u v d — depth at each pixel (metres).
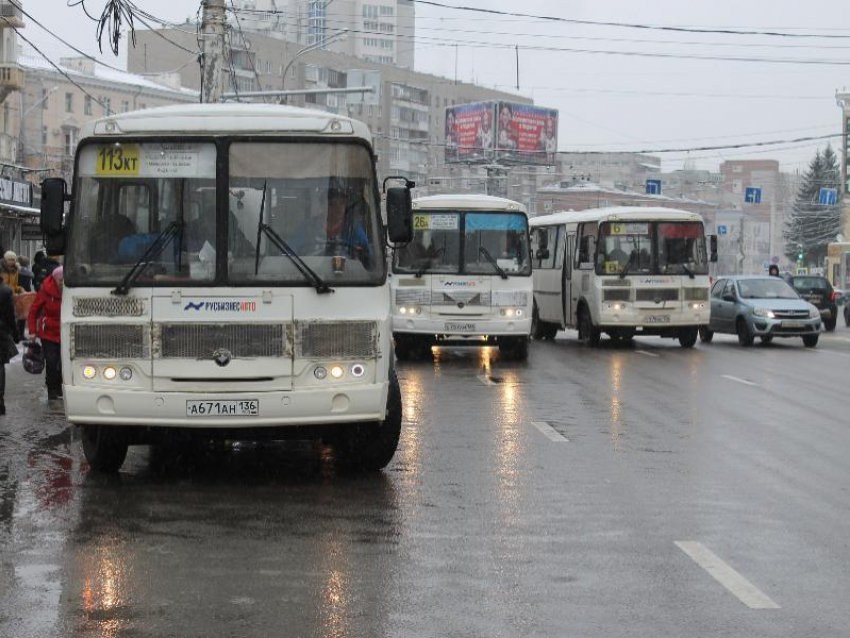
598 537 9.09
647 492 10.97
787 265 156.38
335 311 10.96
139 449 13.49
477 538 8.99
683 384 21.56
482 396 19.22
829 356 29.31
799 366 26.02
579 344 33.44
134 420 10.82
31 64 86.31
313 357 10.89
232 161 11.12
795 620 6.92
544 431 15.07
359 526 9.37
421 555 8.43
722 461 12.86
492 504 10.32
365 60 130.12
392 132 135.25
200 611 6.99
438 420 16.11
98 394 10.83
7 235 41.72
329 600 7.25
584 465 12.48
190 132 11.14
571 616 6.96
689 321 31.36
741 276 35.22
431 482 11.38
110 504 10.21
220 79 27.92
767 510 10.20
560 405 17.98
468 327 26.44
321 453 13.19
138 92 94.12
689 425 15.85
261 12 37.44
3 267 25.31
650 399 18.97
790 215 150.00
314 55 120.50
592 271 31.44
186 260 10.92
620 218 31.28
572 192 123.94
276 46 113.81
